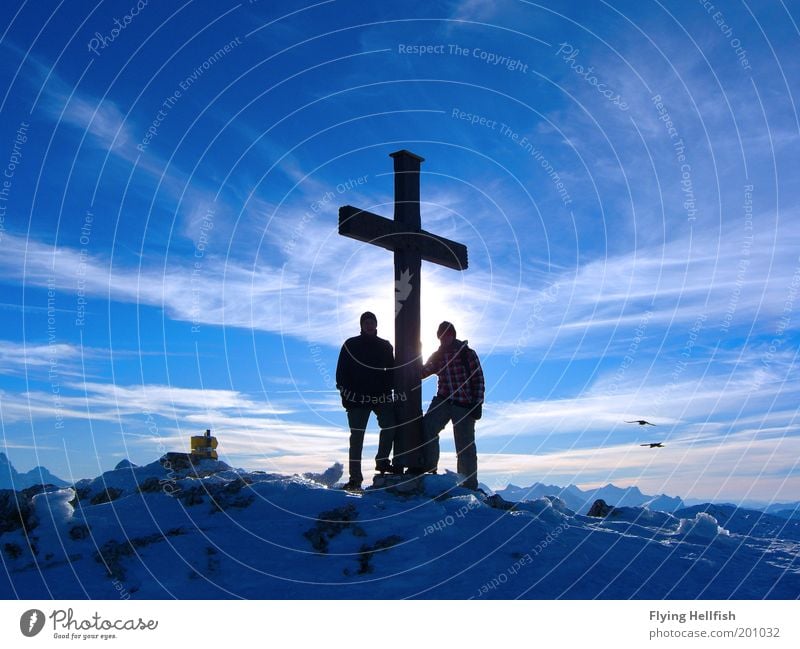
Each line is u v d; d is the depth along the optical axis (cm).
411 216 791
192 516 597
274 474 734
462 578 494
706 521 685
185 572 501
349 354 748
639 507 759
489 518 601
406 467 729
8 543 559
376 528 566
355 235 723
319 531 553
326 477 786
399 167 800
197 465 795
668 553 581
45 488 698
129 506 627
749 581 530
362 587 478
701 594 496
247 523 576
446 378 768
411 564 509
